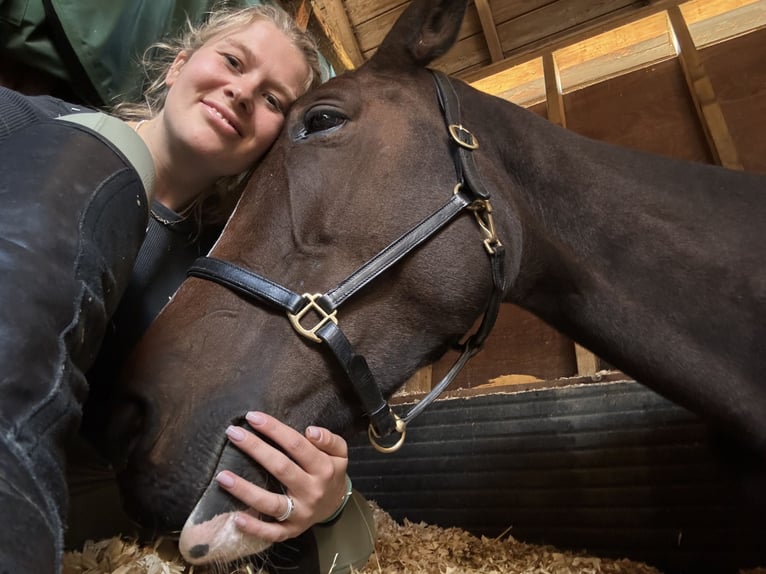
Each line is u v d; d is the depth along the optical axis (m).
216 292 0.86
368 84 1.05
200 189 1.21
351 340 0.87
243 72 1.11
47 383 0.52
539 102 2.59
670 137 2.09
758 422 0.96
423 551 1.50
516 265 1.03
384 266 0.89
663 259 1.05
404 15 1.11
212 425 0.76
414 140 0.99
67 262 0.59
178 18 1.62
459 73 3.00
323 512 0.80
